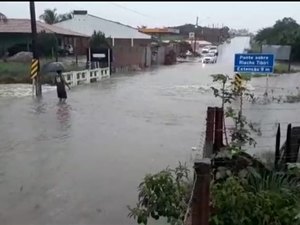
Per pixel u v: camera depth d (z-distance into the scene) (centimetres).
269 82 2456
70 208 607
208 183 313
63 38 4922
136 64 3888
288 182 508
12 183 712
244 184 463
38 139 1033
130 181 717
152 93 1961
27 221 565
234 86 1642
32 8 1805
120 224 554
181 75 3083
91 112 1417
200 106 1570
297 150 609
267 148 844
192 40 8931
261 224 400
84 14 5744
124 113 1407
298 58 3584
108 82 2483
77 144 983
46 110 1450
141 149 937
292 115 1315
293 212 405
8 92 1925
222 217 397
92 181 720
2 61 3331
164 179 435
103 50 3014
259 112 1370
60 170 783
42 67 2389
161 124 1225
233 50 8394
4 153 905
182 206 424
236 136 679
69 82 2194
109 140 1023
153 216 431
